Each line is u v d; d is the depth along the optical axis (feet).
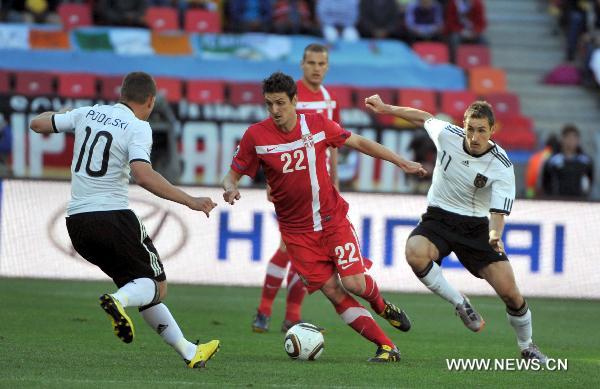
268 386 71.56
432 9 253.65
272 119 82.74
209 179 191.62
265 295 109.40
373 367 83.20
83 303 127.24
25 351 86.22
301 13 247.91
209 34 244.42
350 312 86.53
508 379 79.61
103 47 237.04
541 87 252.83
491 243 85.87
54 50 232.94
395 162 83.61
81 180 75.97
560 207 154.92
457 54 249.75
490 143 88.33
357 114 209.87
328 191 84.64
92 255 76.64
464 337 110.11
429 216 91.97
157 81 219.20
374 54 245.45
